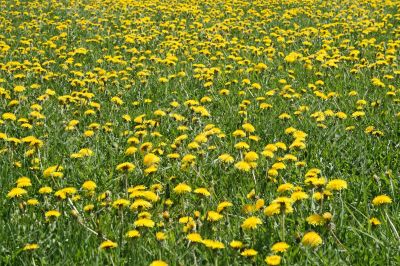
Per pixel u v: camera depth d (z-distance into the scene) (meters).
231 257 3.31
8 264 3.32
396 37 11.30
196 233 3.34
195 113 6.34
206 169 4.95
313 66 9.00
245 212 3.84
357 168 4.96
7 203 4.20
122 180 4.60
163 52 10.64
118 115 6.77
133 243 3.39
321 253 3.26
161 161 5.11
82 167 5.12
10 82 8.48
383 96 7.16
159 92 7.91
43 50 10.98
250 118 6.47
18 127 6.17
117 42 11.95
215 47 10.49
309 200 4.07
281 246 3.15
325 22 14.38
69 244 3.48
